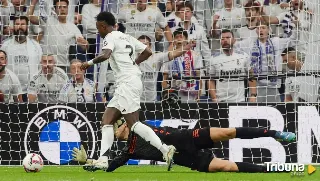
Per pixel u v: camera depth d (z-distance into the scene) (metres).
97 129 34.16
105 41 25.09
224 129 24.41
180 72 42.06
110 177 22.39
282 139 24.11
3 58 42.44
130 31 43.03
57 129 34.44
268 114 33.66
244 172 24.69
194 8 42.81
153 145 23.89
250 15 42.62
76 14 43.34
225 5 42.78
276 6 42.59
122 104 24.92
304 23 42.47
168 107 33.81
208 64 42.28
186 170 28.33
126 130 25.20
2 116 34.69
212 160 24.61
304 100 40.38
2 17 43.22
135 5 43.09
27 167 25.77
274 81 40.53
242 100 40.62
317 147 33.47
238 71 42.09
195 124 33.78
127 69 25.27
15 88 42.28
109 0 43.31
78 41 42.97
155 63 41.91
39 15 43.31
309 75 40.34
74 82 41.59
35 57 42.50
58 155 34.28
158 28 42.84
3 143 34.59
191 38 42.50
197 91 40.94
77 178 21.75
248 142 33.47
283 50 41.94
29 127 34.56
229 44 42.38
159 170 28.28
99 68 41.00
